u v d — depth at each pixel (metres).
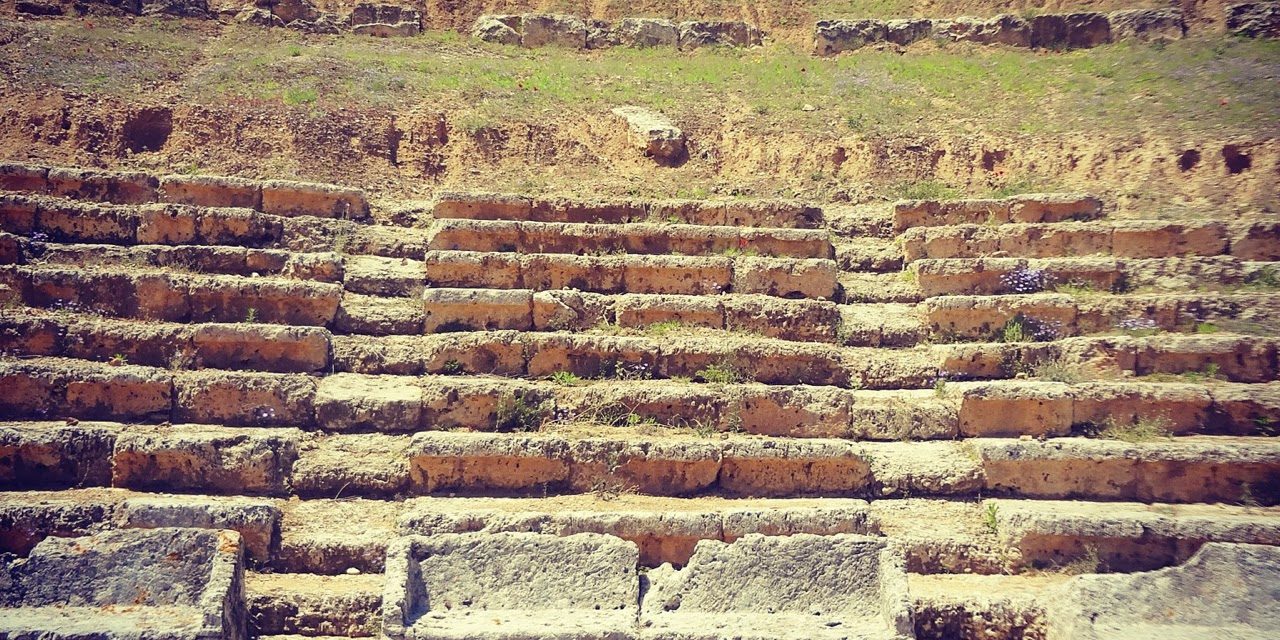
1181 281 16.19
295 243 16.23
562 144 19.66
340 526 12.23
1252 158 18.52
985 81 22.47
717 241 16.83
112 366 13.64
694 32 25.45
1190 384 14.41
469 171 18.89
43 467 12.46
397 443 13.41
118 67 19.75
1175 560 12.23
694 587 10.96
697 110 20.91
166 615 10.20
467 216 17.11
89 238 15.62
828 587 10.98
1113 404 14.20
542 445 13.10
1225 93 20.67
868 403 14.42
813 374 14.90
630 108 20.75
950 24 25.27
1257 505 13.16
